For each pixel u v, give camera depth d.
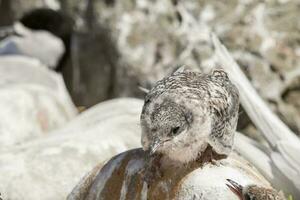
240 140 9.55
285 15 14.02
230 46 13.82
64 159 10.17
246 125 13.03
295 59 13.60
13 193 9.85
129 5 14.84
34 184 9.92
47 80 15.56
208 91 7.25
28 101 13.58
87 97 15.84
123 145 10.49
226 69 9.72
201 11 14.32
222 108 7.28
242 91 9.77
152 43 14.42
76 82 16.08
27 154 10.38
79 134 10.98
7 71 15.55
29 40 16.91
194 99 7.14
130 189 7.55
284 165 9.45
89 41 15.50
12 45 16.89
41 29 17.27
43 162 10.14
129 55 14.52
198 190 7.15
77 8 15.62
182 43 14.17
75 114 14.91
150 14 14.64
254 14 14.06
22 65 15.98
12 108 13.36
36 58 16.72
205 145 7.28
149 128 7.06
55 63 16.72
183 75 7.43
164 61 14.20
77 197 8.05
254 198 7.06
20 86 14.20
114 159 7.89
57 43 16.69
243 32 13.91
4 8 17.38
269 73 13.52
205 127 7.15
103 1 15.12
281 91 13.42
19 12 17.03
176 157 7.22
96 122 11.61
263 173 9.40
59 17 16.62
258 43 13.77
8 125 13.11
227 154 7.51
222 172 7.32
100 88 15.46
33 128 13.30
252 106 9.81
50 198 9.84
